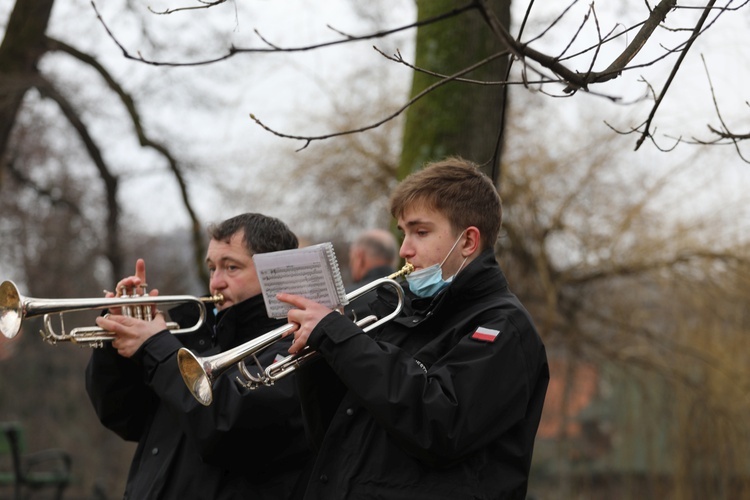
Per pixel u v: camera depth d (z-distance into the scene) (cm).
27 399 2988
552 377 1873
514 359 502
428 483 495
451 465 495
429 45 1010
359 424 519
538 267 1627
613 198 1672
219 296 661
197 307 680
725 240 1658
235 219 662
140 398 676
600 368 1870
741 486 1784
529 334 516
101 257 2584
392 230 1125
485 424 488
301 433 601
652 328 1778
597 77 510
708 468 1808
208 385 542
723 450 1788
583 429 2122
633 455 1912
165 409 638
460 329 519
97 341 649
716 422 1789
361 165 1714
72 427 3017
